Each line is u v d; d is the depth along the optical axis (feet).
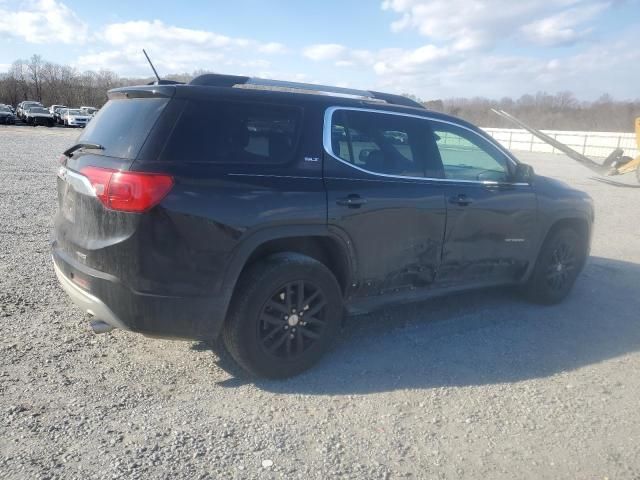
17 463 9.22
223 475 9.20
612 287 21.17
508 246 16.85
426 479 9.34
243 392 12.04
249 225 11.58
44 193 37.04
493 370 13.61
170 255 10.94
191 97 11.66
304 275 12.51
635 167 57.00
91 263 11.35
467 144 16.24
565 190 18.60
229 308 12.00
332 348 14.55
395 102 16.14
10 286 17.87
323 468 9.50
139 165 10.86
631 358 14.62
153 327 11.19
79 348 13.76
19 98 270.26
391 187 13.97
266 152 12.33
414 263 14.71
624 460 10.07
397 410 11.55
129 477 9.01
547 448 10.37
